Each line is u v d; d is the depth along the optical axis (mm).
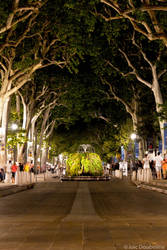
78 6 31594
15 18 29312
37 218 10328
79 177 45375
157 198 17719
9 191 22875
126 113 58781
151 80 45250
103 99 51938
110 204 14727
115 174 60781
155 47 38812
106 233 7668
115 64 44406
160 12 30391
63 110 60250
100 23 40188
